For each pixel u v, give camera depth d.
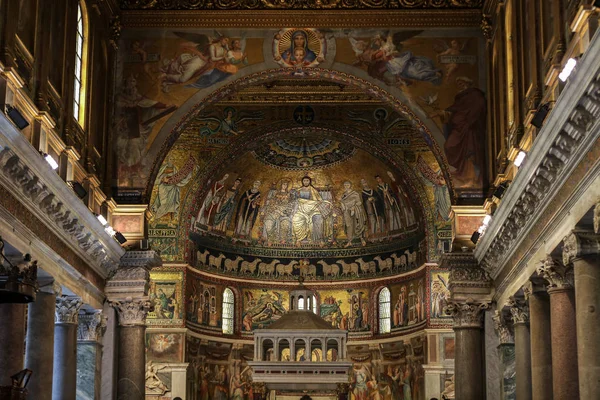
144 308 32.38
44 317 25.25
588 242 20.36
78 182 28.80
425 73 33.59
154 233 45.00
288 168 48.31
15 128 19.83
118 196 32.94
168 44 33.75
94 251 29.38
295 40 33.75
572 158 20.22
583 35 20.45
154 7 33.72
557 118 19.62
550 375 26.00
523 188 24.17
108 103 32.97
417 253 46.31
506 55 30.52
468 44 33.72
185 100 33.47
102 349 32.00
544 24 24.97
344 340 31.27
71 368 28.53
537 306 26.27
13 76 21.72
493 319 32.75
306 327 31.41
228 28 33.84
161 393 43.50
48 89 25.72
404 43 33.78
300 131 45.12
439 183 44.69
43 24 25.22
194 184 45.16
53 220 24.92
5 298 19.45
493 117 32.31
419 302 45.72
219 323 47.41
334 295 49.16
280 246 49.59
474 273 32.94
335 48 33.75
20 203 22.33
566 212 21.44
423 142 44.69
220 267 47.88
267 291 49.06
